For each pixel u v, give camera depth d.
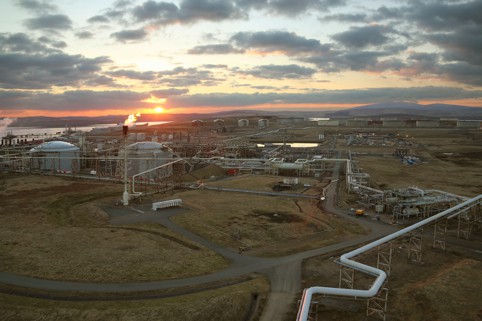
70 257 60.44
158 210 94.00
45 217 85.25
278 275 56.97
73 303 46.78
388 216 89.44
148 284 52.59
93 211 91.88
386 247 68.81
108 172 155.62
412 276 57.31
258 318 44.81
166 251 64.44
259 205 98.25
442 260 63.44
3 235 70.44
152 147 155.88
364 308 47.47
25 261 58.56
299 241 72.31
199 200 104.69
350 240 72.88
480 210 87.31
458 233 75.19
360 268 48.34
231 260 62.69
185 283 53.41
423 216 88.19
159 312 43.94
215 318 44.00
